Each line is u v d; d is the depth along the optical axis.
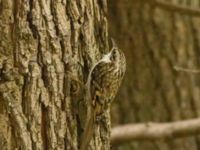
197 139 12.73
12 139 6.91
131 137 11.27
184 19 12.77
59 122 7.07
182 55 12.74
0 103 6.89
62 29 7.10
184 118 12.73
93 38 7.42
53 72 7.03
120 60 7.49
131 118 12.66
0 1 6.88
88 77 7.27
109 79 7.34
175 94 12.71
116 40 12.63
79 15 7.25
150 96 12.68
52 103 7.02
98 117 7.35
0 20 6.88
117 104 12.68
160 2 10.96
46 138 7.01
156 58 12.66
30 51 6.93
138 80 12.69
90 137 7.21
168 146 12.58
